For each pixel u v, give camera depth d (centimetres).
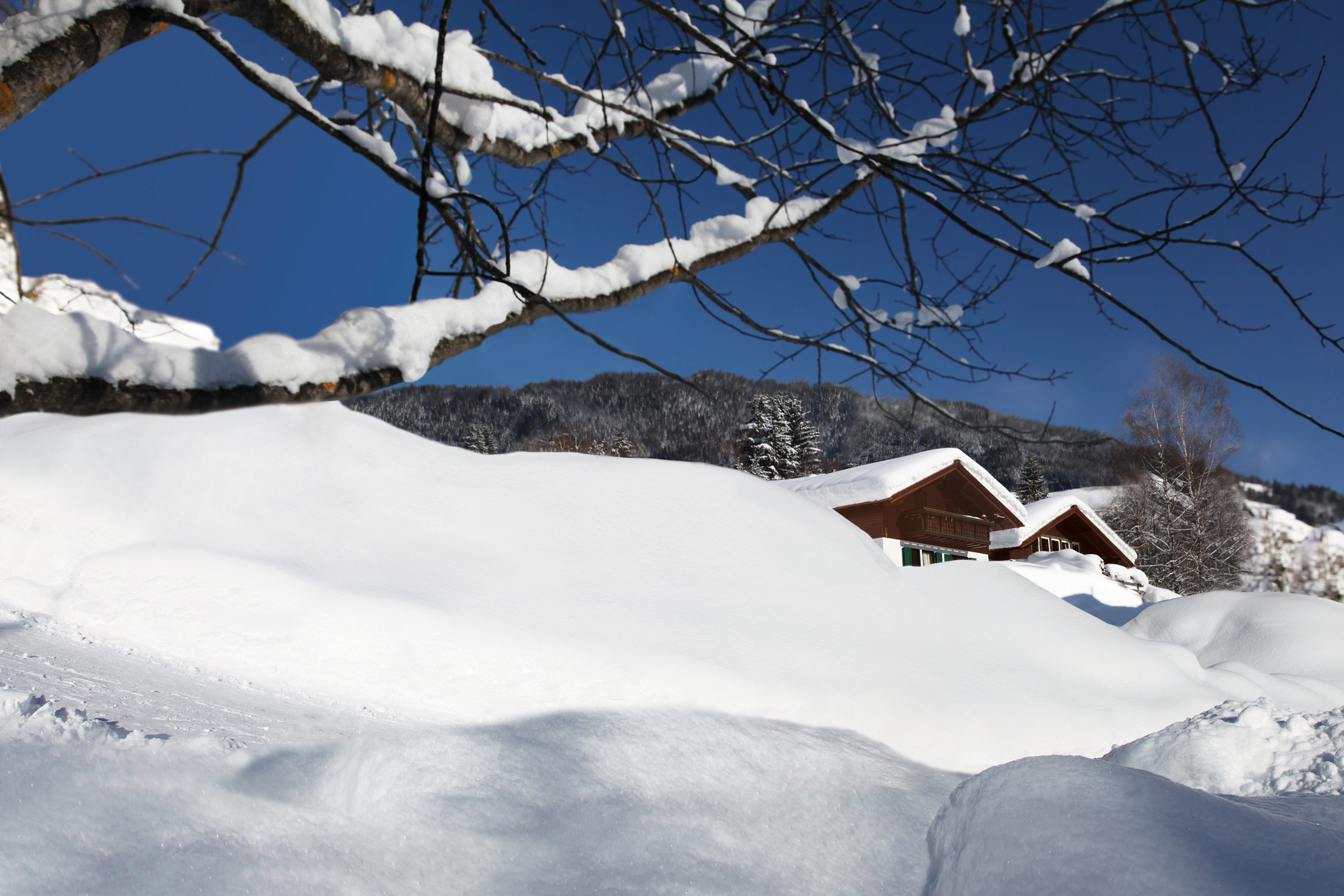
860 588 750
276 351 148
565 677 553
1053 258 232
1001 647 704
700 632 628
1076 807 247
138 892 196
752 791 389
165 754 301
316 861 237
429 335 180
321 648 550
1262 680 846
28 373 116
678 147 294
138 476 667
